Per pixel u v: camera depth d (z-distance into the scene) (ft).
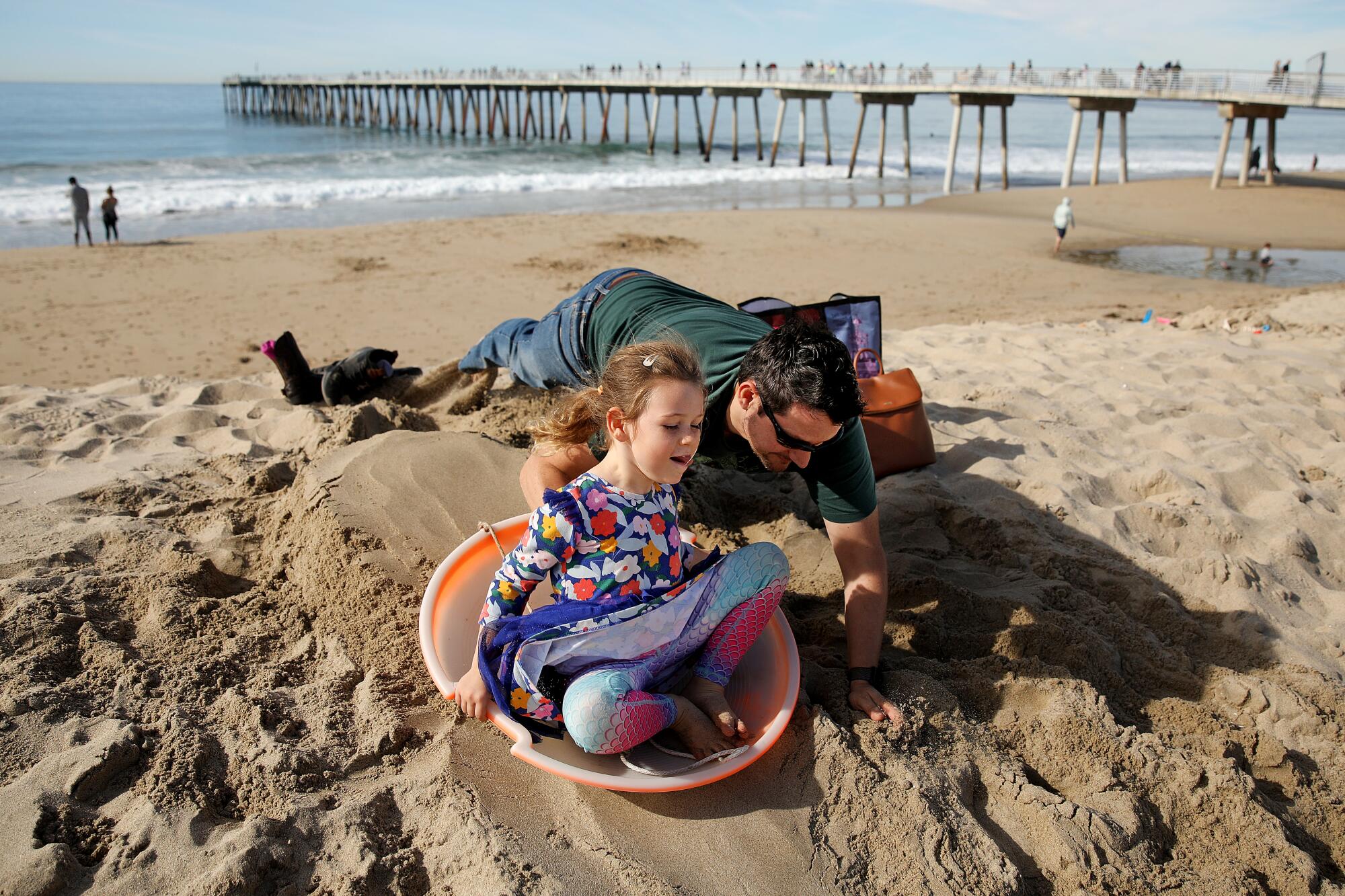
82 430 13.30
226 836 6.14
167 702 7.36
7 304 35.60
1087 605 9.82
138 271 42.06
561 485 8.10
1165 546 11.87
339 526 8.96
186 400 15.69
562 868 6.05
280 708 7.42
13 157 107.24
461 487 9.70
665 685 7.32
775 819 6.65
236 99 242.78
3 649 7.63
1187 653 9.69
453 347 31.73
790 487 12.35
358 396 14.61
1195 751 7.97
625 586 6.72
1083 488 12.92
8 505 10.35
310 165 100.48
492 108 152.66
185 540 9.73
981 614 9.48
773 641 7.75
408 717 7.48
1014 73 91.45
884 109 103.71
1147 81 89.20
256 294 38.29
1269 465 14.29
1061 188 89.92
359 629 8.43
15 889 5.59
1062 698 8.07
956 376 18.53
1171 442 15.10
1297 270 47.83
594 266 45.39
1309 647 9.89
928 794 6.89
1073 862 6.63
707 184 93.91
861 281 43.50
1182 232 61.16
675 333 7.76
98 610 8.39
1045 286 42.60
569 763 6.45
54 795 6.33
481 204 72.74
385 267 44.11
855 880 6.33
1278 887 6.82
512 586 6.64
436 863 6.13
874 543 8.09
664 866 6.19
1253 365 19.61
